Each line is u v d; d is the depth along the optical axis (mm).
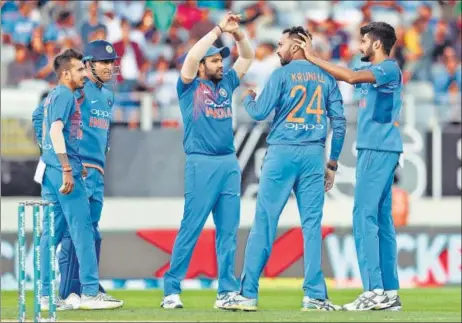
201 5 64688
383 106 31812
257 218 31375
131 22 61500
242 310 30922
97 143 32438
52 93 30969
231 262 31969
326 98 31531
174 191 52250
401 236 48656
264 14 64062
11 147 51375
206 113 31625
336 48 61781
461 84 61688
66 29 60719
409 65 61906
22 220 26891
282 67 31219
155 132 52156
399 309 32562
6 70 58719
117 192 52219
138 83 58031
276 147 31250
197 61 31109
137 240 47375
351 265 47594
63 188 30484
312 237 31391
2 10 60812
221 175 31875
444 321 27156
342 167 51594
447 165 52906
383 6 66250
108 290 46750
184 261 32406
